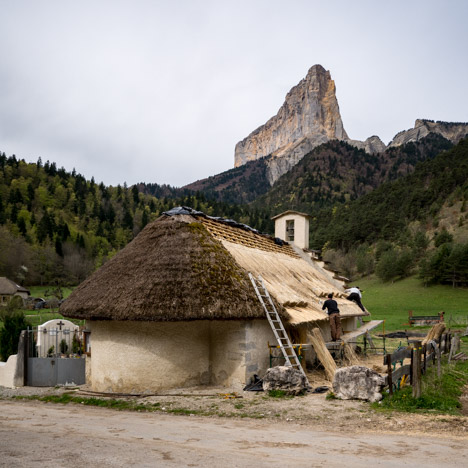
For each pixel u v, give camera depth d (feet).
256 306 36.73
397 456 19.07
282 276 50.83
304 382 34.65
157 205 644.69
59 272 342.64
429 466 17.63
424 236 352.08
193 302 34.30
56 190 559.38
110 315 35.01
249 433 23.32
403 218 447.42
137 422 26.50
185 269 36.81
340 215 542.98
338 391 32.01
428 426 24.84
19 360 46.03
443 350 54.70
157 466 17.33
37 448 20.39
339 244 446.60
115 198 633.61
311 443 21.25
